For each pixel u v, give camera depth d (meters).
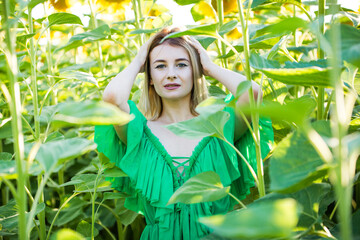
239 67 3.18
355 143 0.69
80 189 1.66
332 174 0.84
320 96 1.66
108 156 1.64
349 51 0.75
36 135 1.83
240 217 0.61
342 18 1.93
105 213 2.46
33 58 1.88
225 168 1.60
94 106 0.81
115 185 1.73
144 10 2.67
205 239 1.01
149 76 1.84
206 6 2.37
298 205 0.90
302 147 0.85
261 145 1.59
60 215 2.15
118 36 2.51
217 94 2.00
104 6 2.68
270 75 0.99
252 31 1.76
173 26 1.76
